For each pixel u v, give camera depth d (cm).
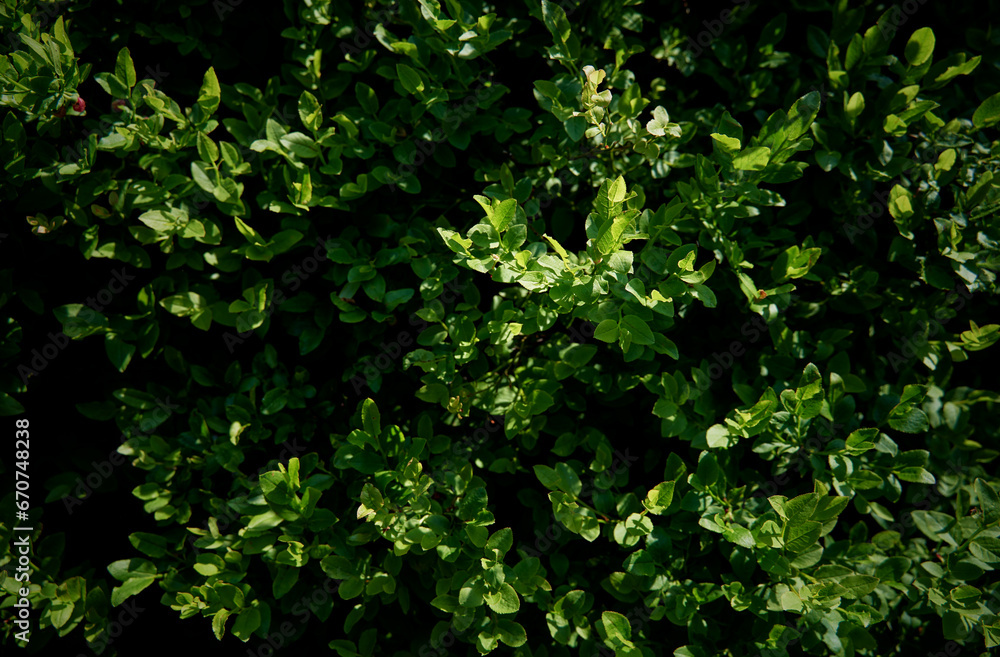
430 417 50
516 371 48
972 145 50
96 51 49
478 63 51
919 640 51
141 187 45
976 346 49
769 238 49
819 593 42
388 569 46
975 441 53
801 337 49
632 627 47
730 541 44
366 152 47
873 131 49
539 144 49
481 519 44
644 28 54
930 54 47
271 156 47
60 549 48
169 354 48
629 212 40
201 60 51
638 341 42
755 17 53
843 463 45
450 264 47
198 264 47
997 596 47
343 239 48
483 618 45
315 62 48
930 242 50
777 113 43
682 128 49
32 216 46
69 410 52
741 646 46
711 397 48
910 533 51
